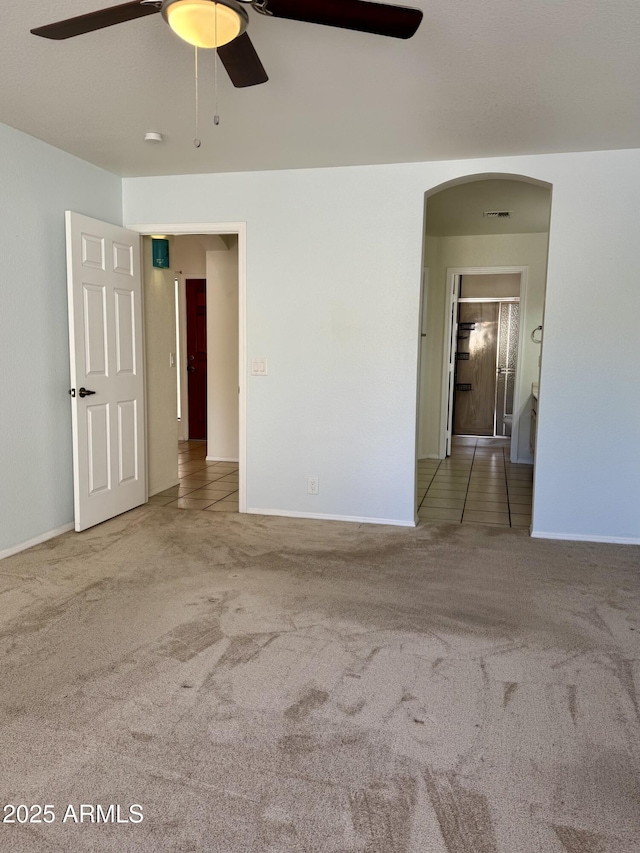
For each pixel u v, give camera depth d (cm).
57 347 366
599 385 363
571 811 153
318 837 144
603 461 368
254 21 211
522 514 439
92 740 179
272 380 414
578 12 206
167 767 168
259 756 172
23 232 333
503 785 162
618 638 245
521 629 253
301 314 404
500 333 829
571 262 359
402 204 381
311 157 367
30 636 242
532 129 314
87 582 299
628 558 342
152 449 486
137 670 217
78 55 239
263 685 208
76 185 373
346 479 410
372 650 233
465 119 302
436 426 676
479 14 207
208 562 330
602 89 265
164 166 390
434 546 362
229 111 295
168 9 167
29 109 295
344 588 296
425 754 174
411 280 385
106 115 302
